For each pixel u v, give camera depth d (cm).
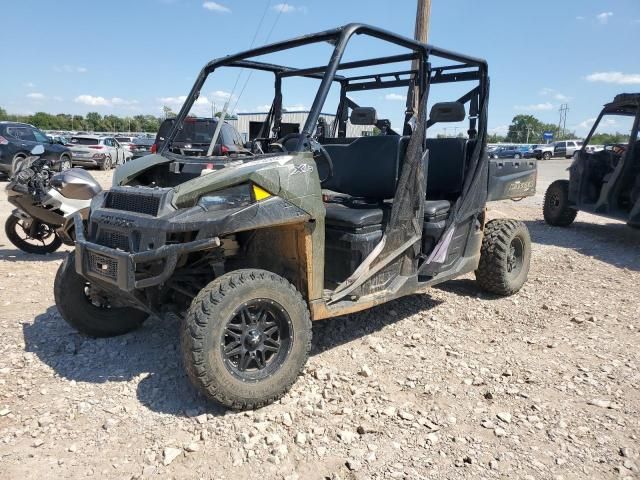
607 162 930
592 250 778
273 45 386
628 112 911
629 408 314
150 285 297
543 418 301
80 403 305
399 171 401
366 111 446
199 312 280
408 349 396
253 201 303
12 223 657
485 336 427
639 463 262
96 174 1881
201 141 886
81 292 383
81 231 348
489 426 291
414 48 384
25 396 313
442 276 447
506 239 507
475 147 465
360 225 369
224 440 273
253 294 294
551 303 511
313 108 338
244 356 298
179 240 306
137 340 398
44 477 243
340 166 443
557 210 984
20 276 562
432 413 304
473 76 468
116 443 270
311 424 289
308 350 321
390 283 398
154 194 310
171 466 252
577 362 378
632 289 566
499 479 248
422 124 393
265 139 441
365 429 284
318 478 246
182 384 330
